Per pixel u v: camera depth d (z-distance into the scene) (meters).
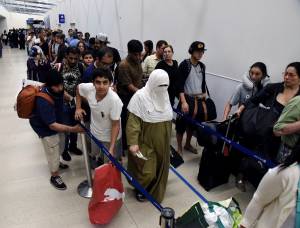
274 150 2.36
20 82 8.27
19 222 2.35
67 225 2.34
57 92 2.52
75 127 2.58
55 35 7.80
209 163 2.90
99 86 2.30
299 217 1.06
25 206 2.56
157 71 2.30
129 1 6.89
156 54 4.16
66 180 3.01
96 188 2.23
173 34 4.94
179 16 4.69
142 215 2.49
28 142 3.97
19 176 3.07
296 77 2.21
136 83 3.23
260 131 2.38
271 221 1.19
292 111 1.92
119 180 2.30
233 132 2.74
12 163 3.36
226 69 3.78
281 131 1.97
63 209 2.54
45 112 2.45
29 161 3.42
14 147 3.80
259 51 3.22
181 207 2.64
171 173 3.25
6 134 4.24
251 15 3.28
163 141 2.44
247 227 1.32
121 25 7.68
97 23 10.45
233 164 2.93
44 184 2.92
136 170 2.57
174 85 3.39
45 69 4.98
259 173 2.39
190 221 1.79
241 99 3.07
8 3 25.23
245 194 2.89
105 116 2.50
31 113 2.55
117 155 2.90
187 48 4.55
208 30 4.04
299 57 2.76
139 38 6.46
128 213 2.52
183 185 3.01
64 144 3.16
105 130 2.59
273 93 2.45
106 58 2.98
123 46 7.65
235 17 3.53
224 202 1.93
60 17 17.61
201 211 1.78
